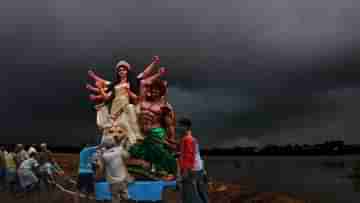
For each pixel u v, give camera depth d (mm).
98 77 12328
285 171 41281
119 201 8906
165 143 10883
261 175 34781
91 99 11938
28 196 14109
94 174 10195
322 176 32375
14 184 15484
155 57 12328
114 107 11516
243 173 33531
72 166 27094
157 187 10023
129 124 11094
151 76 12281
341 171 38656
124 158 8992
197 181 8547
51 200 12961
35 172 14734
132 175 10320
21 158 15578
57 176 15766
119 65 12109
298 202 16250
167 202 10156
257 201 16141
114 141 9211
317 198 17469
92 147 11500
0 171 16203
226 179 27828
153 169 10578
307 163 64000
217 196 17078
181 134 8734
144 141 10688
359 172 33531
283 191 19203
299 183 25344
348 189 21219
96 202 10094
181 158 8609
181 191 8656
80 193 11289
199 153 8844
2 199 13617
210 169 47969
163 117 11273
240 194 17234
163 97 11781
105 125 11383
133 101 11727
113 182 8820
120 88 11719
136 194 9922
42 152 15680
